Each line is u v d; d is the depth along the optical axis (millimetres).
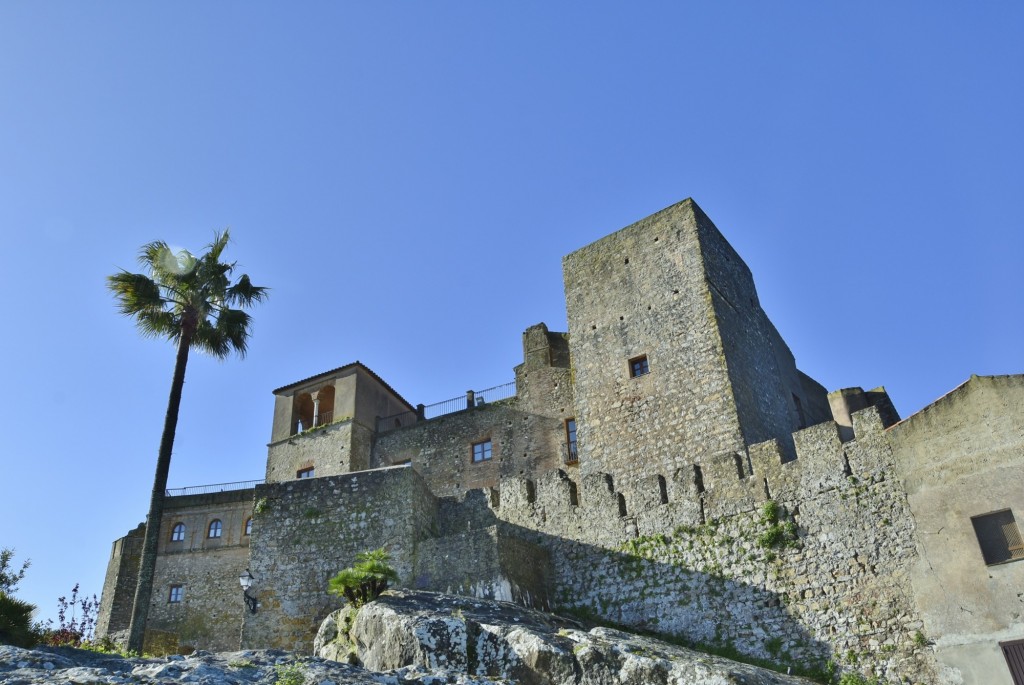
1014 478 19641
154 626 38188
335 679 14852
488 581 25297
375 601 22422
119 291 28297
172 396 26594
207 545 39719
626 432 30656
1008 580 18938
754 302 35719
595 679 17844
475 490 30938
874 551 21266
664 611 24172
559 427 39094
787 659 21391
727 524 24234
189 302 28531
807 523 22766
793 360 39094
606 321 33344
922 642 19609
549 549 27688
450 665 18875
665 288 32438
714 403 29078
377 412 45969
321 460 43500
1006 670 18266
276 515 29969
